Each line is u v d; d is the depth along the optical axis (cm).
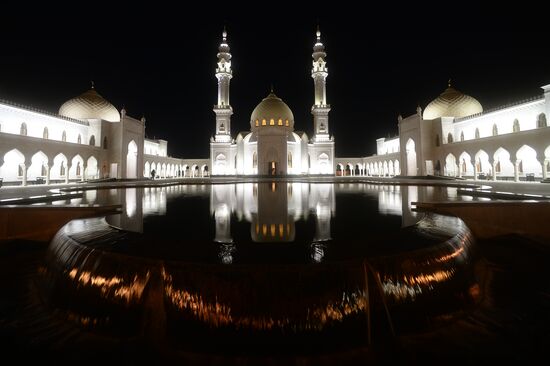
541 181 2031
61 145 2333
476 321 470
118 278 444
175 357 394
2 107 2106
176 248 489
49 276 563
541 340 418
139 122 3394
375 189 1697
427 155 3105
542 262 742
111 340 421
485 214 909
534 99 2262
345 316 405
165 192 1588
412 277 450
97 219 778
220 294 399
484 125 2692
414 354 393
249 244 512
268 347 392
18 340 425
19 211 878
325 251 466
